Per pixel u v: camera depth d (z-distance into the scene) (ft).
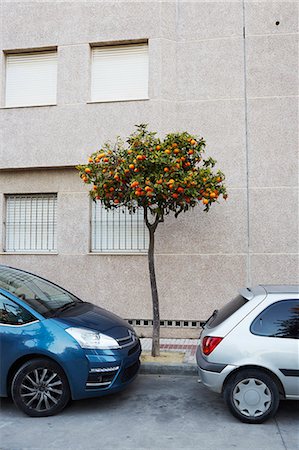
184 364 20.92
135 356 17.71
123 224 29.04
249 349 14.93
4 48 30.35
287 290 16.39
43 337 15.96
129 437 13.85
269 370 14.82
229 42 28.19
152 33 28.43
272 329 15.11
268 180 27.20
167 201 21.77
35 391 15.83
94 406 16.74
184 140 21.39
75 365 15.74
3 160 29.66
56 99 29.58
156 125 27.91
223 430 14.33
